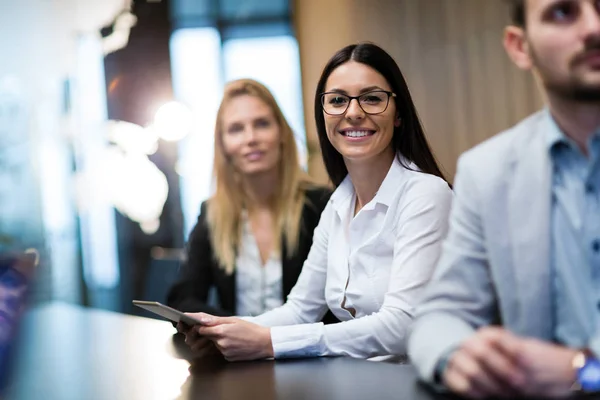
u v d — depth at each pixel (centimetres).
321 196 261
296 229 257
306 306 207
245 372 153
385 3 619
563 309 119
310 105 664
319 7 655
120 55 654
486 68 565
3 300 205
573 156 119
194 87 663
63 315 271
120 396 139
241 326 168
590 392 107
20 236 638
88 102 653
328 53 654
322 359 162
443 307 127
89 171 647
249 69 670
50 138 648
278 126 263
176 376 155
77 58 653
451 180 203
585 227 118
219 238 268
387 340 171
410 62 604
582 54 109
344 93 187
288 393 130
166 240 647
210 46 664
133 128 639
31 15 647
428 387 121
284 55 668
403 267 179
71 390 146
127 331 229
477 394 110
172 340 207
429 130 594
